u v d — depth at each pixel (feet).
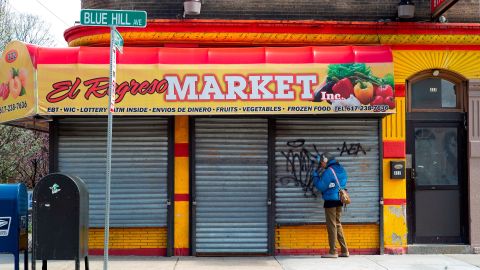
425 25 38.91
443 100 40.19
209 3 39.22
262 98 35.88
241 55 36.45
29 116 36.11
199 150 38.32
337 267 34.65
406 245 39.04
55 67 35.70
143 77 35.91
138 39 38.29
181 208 38.19
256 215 38.29
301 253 38.47
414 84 40.24
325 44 38.93
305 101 35.88
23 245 31.48
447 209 39.88
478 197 39.55
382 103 35.88
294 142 38.55
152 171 38.29
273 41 38.70
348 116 38.17
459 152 40.09
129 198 38.24
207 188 38.24
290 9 39.50
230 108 35.81
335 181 37.01
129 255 38.17
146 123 38.45
